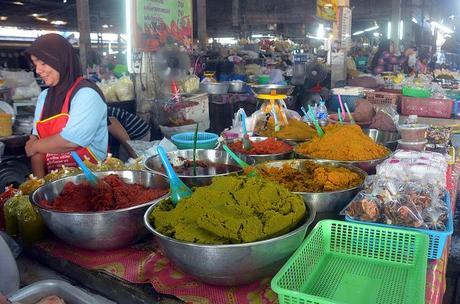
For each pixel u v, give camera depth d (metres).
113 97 4.32
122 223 1.20
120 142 3.02
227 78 7.05
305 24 15.38
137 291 1.13
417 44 15.15
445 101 3.69
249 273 1.02
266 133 2.38
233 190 1.19
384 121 2.56
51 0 13.46
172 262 1.07
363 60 10.40
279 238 1.00
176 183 1.30
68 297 1.02
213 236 1.03
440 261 1.22
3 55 13.99
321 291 1.07
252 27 16.86
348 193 1.39
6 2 12.77
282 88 3.56
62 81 2.16
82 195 1.36
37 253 1.38
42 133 2.23
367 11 15.48
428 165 1.54
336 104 4.34
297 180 1.57
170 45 4.43
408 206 1.26
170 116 4.09
